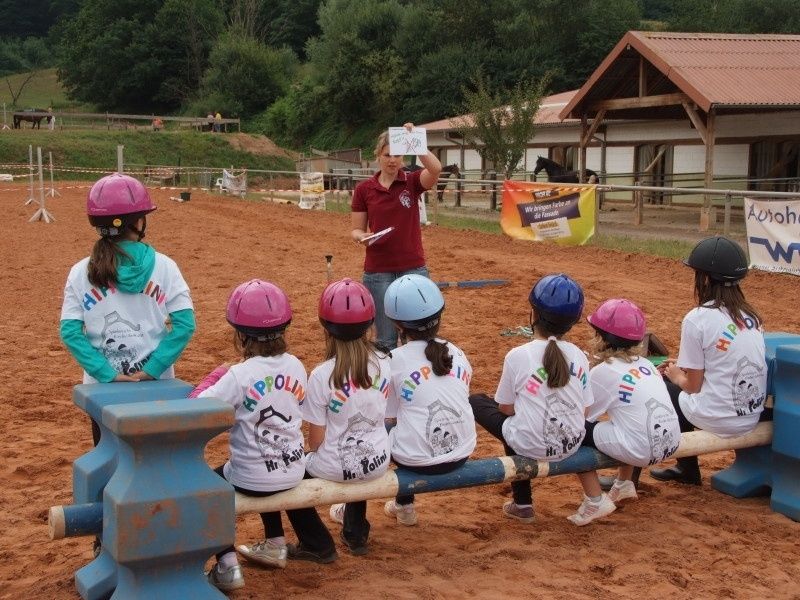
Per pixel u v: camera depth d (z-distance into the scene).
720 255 5.34
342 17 68.62
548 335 4.94
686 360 5.45
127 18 89.81
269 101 78.38
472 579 4.31
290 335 10.46
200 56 86.44
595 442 5.11
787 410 5.27
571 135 32.59
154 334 4.38
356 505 4.66
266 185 57.34
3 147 55.53
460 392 4.72
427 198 30.81
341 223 25.75
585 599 4.08
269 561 4.38
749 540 4.92
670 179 29.06
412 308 4.64
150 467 3.64
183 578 3.72
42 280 14.57
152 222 25.27
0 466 6.19
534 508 5.49
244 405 4.17
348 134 66.25
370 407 4.43
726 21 60.62
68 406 7.68
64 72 90.31
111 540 3.61
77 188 40.62
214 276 15.29
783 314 11.71
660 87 25.05
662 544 4.82
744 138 26.09
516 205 20.52
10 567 4.52
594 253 17.89
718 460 6.53
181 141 61.25
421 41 63.97
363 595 4.07
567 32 60.03
